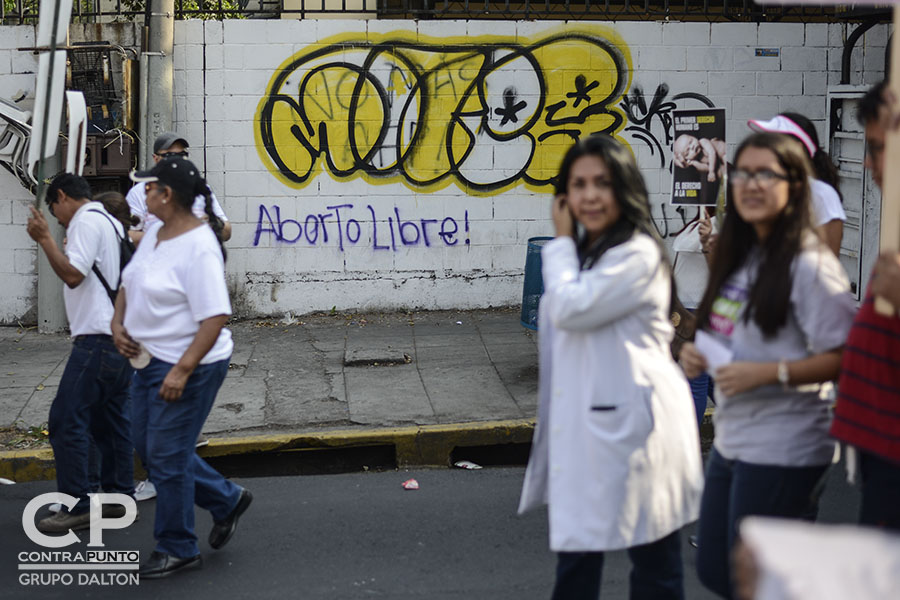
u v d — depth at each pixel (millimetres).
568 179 3371
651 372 3285
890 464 2846
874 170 2982
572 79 9352
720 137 5254
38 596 4562
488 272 9555
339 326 9148
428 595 4527
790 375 3078
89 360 5176
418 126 9312
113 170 8820
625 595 4449
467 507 5641
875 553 1348
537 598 4480
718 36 9406
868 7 8617
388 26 9180
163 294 4516
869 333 2855
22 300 9281
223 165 9227
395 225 9430
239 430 6613
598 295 3154
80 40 9102
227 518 4984
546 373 3443
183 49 9055
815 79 9523
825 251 3160
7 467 6242
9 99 9125
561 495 3279
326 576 4746
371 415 6828
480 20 9234
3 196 9102
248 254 9352
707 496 3439
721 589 3439
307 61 9148
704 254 5375
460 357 8117
